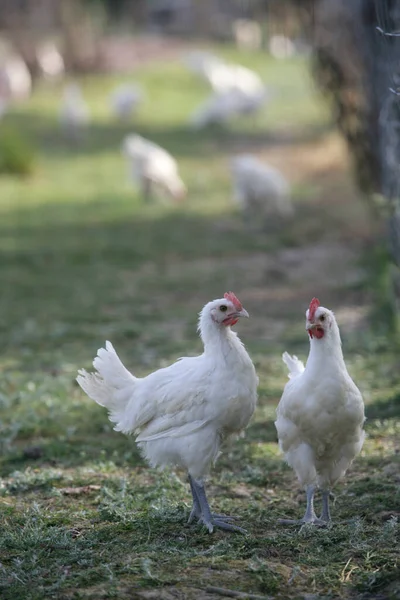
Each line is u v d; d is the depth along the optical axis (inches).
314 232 781.9
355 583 220.4
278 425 260.4
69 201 959.6
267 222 829.8
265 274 658.8
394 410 367.6
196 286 639.1
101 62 1787.6
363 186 550.3
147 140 1278.3
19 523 265.9
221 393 254.1
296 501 285.3
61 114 1288.1
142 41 2095.2
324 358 247.0
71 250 761.6
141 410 264.7
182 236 797.9
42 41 1801.2
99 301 607.5
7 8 1814.7
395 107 386.3
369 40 499.8
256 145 1221.1
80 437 357.1
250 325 530.9
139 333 520.1
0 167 1075.3
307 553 238.5
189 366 263.6
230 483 301.3
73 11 1803.6
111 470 316.5
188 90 1670.8
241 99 1348.4
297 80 1747.0
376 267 547.2
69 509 278.2
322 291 598.2
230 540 247.3
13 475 310.7
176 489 293.6
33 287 653.3
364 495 283.3
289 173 1050.7
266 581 220.7
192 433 256.4
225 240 777.6
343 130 554.6
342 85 540.1
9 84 1547.7
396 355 444.1
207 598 214.2
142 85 1696.6
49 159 1181.1
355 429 251.9
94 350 490.0
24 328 542.6
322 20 553.0
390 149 408.5
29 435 363.3
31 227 852.6
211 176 1056.2
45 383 423.8
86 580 223.9
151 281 658.8
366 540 244.8
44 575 228.7
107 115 1467.8
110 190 1003.3
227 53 2026.3
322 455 256.5
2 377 439.8
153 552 239.8
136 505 279.0
